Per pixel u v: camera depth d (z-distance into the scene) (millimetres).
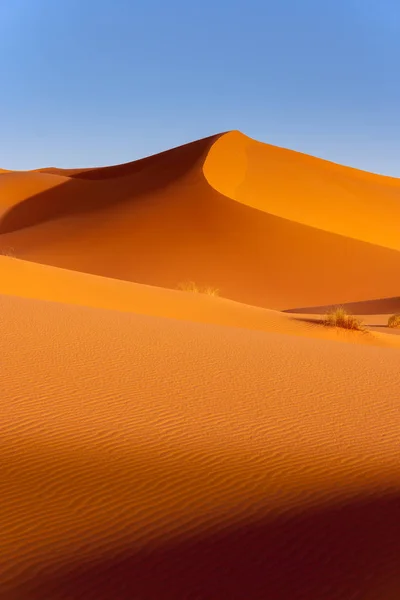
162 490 7277
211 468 8078
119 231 76938
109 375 12562
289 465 8344
